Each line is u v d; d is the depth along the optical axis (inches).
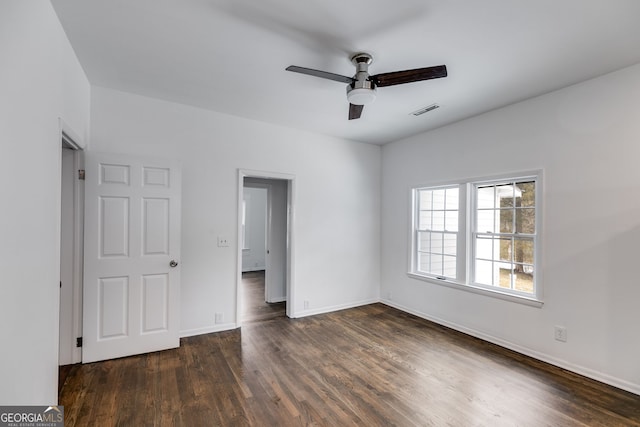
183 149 134.0
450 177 154.2
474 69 98.8
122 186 115.0
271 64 98.7
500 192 137.2
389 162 192.7
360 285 190.4
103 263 111.8
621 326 96.9
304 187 168.9
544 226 116.4
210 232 140.6
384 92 116.3
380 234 199.0
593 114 104.0
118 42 86.7
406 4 69.8
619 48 86.0
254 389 95.1
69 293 108.5
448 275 161.5
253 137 151.9
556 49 86.9
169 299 122.9
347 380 101.1
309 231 171.2
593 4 68.2
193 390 94.0
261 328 148.9
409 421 80.9
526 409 86.4
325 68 100.7
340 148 182.1
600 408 86.7
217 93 121.7
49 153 69.5
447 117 144.6
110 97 119.3
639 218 93.9
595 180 103.2
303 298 169.2
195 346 126.1
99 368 106.3
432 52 89.6
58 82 76.1
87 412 82.5
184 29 80.4
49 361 69.2
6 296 50.1
